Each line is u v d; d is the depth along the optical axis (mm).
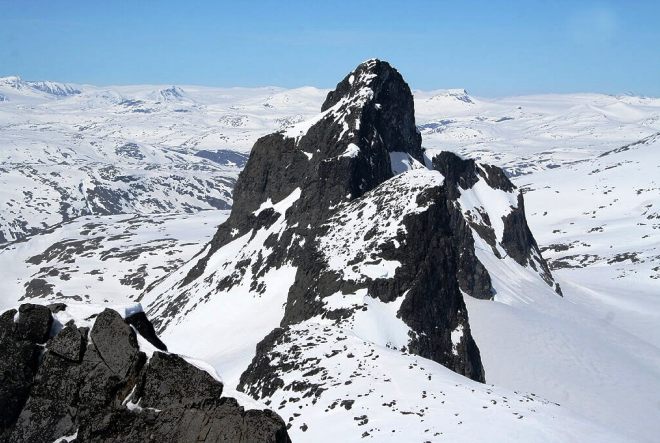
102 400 16578
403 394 42688
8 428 16891
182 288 119812
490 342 84688
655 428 63000
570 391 72125
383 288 72875
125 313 18625
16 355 17391
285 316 79250
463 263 104438
